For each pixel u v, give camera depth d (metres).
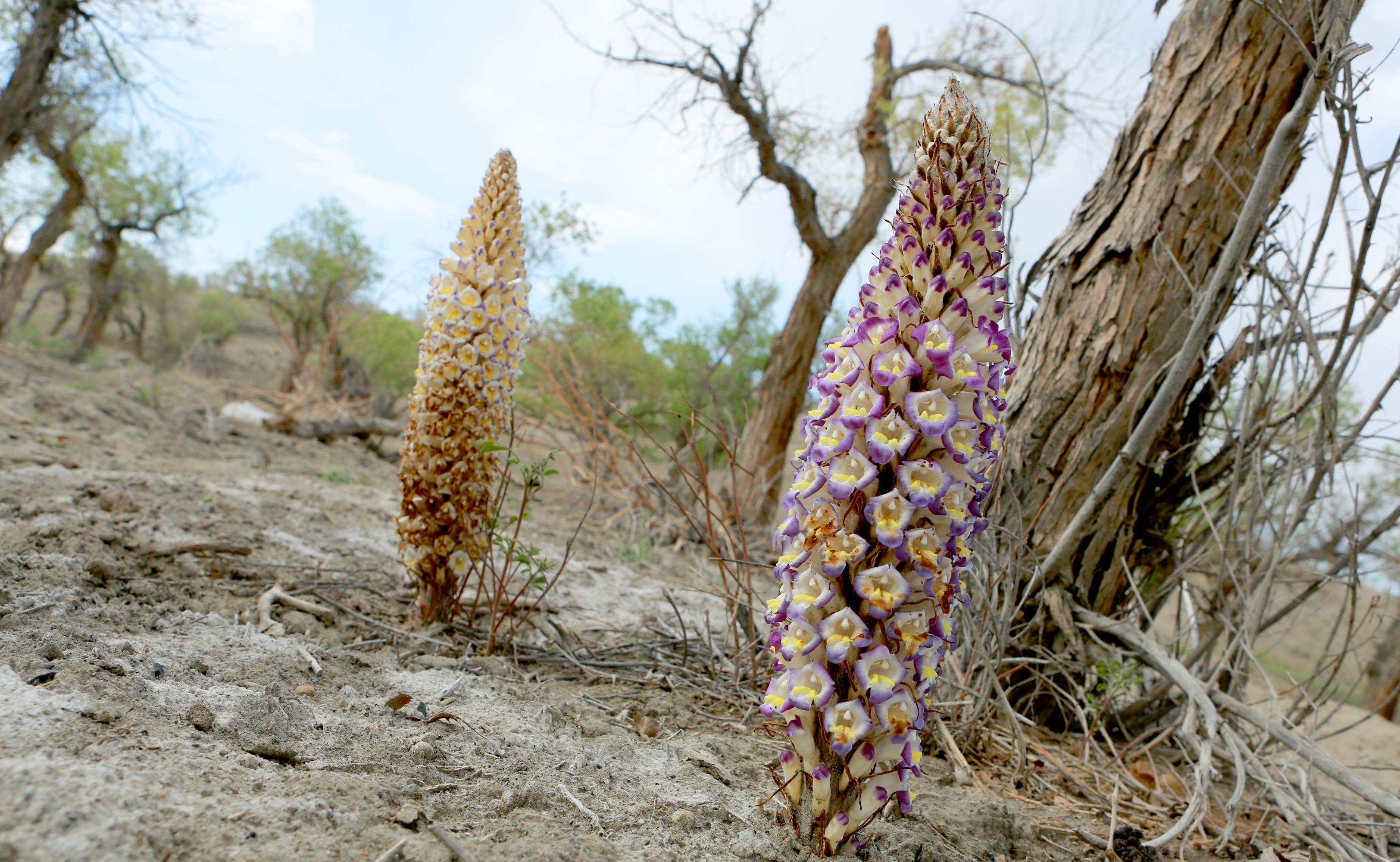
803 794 2.19
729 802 2.39
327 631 3.47
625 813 2.24
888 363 1.88
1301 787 3.05
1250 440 3.92
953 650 3.60
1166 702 4.05
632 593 5.54
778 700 1.95
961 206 1.95
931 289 1.90
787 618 1.99
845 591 1.93
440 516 3.62
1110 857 2.62
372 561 4.93
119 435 8.49
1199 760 3.05
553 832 2.02
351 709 2.64
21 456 5.89
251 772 2.01
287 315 24.31
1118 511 3.97
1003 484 3.95
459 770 2.32
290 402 13.40
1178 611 4.19
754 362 16.11
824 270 11.36
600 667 3.72
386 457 12.05
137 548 4.05
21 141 14.89
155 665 2.56
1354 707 6.81
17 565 3.29
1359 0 2.89
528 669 3.56
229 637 3.11
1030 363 4.20
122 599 3.32
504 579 3.69
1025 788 3.17
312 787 1.98
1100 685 3.89
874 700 1.83
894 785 2.01
